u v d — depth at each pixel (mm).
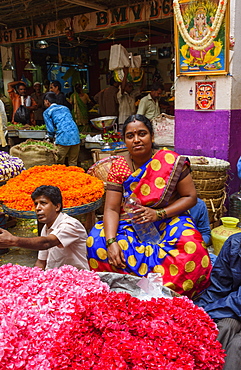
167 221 2551
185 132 5066
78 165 7516
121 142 6371
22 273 1927
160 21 9102
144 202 2521
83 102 11719
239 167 4074
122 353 1313
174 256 2340
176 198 2613
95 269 2617
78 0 8562
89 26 9930
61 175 3875
